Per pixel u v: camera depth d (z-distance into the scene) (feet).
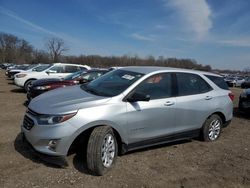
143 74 17.08
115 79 17.39
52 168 14.39
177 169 15.62
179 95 18.28
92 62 258.78
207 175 15.19
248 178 15.20
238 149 19.94
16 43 357.20
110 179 13.79
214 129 21.02
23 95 43.01
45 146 13.57
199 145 20.02
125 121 15.24
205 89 20.29
